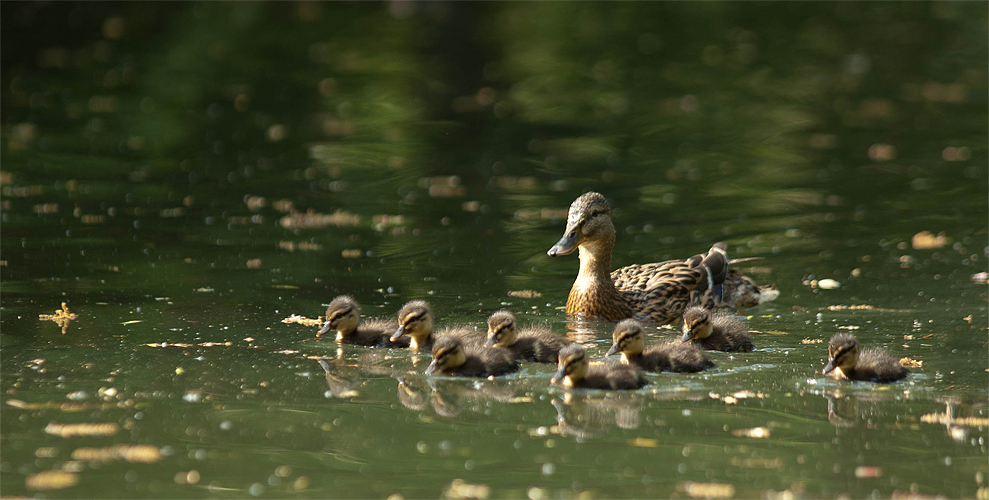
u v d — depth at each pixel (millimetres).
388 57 36219
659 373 10445
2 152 22922
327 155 23516
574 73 34500
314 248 16000
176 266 14711
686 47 39312
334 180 21094
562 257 15875
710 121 27703
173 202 18938
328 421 8906
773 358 10953
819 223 17812
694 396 9711
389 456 8117
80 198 19016
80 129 25641
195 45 37000
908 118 28234
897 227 17438
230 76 32812
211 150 23891
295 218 17984
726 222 17984
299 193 19891
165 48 36438
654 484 7590
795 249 16203
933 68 36125
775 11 46469
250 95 30266
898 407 9359
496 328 10945
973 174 21469
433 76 33500
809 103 30375
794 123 27484
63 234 16375
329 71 33812
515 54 37406
